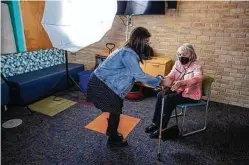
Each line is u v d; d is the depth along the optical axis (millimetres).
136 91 3215
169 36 3348
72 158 1856
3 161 1775
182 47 2254
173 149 2029
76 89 3557
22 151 1917
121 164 1807
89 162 1816
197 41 3184
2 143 2020
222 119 2707
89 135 2223
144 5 3102
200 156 1939
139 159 1875
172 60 3418
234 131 2408
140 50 1728
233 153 1999
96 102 1823
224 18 2926
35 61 3387
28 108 2730
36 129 2297
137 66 1666
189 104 2178
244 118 2752
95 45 3904
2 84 2596
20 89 2664
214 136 2287
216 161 1879
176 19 3225
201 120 2664
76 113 2713
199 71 2178
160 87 1901
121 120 2568
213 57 3146
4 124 2367
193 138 2232
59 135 2199
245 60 2949
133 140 2162
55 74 3244
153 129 2287
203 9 3014
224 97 3236
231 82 3125
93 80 1798
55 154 1897
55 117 2586
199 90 2197
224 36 2990
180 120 2650
